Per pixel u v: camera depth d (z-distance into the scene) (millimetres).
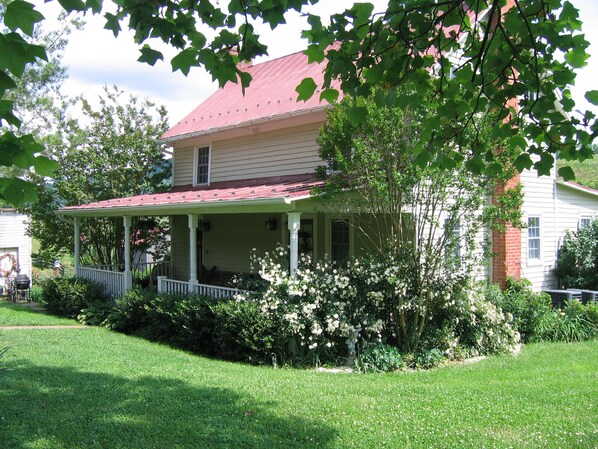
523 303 12016
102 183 18734
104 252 20031
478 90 4473
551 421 5609
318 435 5199
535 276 14891
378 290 9539
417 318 9438
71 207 16328
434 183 8977
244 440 5055
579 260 15359
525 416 5781
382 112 8359
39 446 4859
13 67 2385
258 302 9648
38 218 19266
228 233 15734
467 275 9938
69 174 18750
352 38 3773
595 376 8031
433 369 8914
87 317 13883
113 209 13867
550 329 11891
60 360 8742
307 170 12922
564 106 4137
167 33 3877
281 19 3840
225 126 14102
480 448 4852
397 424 5527
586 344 11422
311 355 9234
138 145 19234
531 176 14844
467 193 9383
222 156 15492
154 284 17172
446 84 4633
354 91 3939
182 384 7184
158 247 19891
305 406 6172
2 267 25438
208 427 5379
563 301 13461
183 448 4859
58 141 15797
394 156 8812
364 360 8938
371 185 8719
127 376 7637
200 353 10398
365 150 8594
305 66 15609
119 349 10094
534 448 4859
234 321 9562
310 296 9273
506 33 4070
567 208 16422
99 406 6043
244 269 15109
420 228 9445
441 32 4156
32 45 2389
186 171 16953
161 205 11969
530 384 7371
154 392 6684
